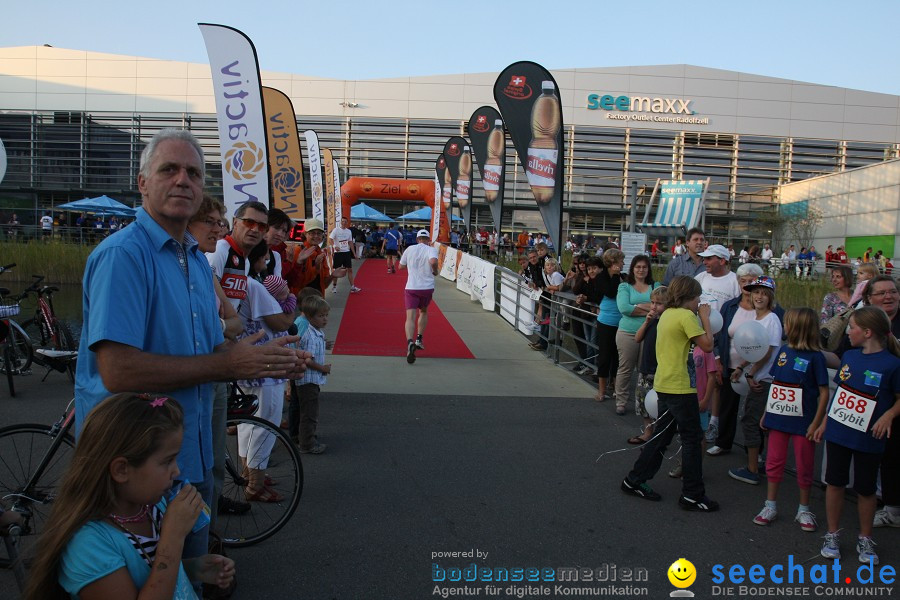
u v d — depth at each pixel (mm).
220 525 4141
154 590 1885
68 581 1871
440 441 5988
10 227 35062
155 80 42250
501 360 9969
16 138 42688
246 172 6855
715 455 6027
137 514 2002
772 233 41656
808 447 4391
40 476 3557
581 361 8867
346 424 6406
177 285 2438
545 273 10750
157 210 2393
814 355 4371
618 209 42125
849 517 4703
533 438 6168
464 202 23219
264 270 5387
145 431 1896
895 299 5137
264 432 4293
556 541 4094
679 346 4707
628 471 5383
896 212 32000
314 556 3809
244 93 6785
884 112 42562
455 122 42969
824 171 42625
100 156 42531
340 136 43031
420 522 4301
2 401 6758
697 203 23953
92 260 2271
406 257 9680
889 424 3836
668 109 42125
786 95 42344
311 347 5414
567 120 41938
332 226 18891
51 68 42281
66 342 8602
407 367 9156
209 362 2299
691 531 4312
